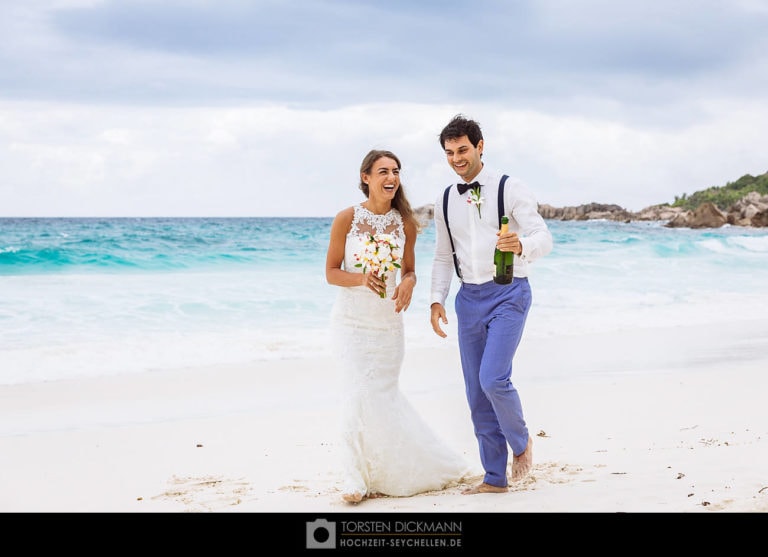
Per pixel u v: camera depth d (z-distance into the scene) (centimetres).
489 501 445
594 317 1446
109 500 481
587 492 449
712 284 1938
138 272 2042
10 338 1182
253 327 1309
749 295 1748
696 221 7194
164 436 668
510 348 455
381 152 490
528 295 466
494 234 462
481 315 468
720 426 639
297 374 974
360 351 482
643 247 2825
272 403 821
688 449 555
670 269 2228
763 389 807
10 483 525
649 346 1138
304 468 556
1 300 1498
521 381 894
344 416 472
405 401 496
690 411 708
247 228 4112
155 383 919
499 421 459
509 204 459
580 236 3947
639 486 454
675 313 1496
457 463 500
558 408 738
